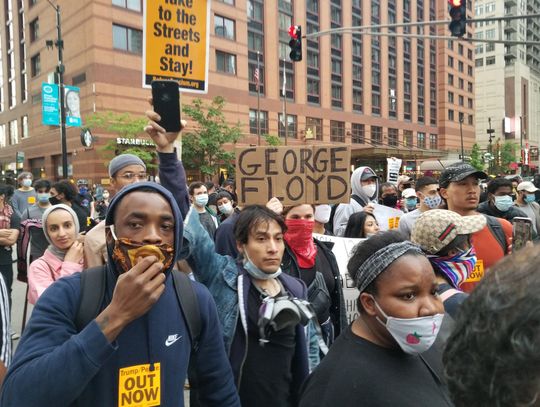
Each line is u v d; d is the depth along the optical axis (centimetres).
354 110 4794
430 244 236
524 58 10356
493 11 9612
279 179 345
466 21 973
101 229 323
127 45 2873
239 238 247
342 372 147
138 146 2622
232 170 2853
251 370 228
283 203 342
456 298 215
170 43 324
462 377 77
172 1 323
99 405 135
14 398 127
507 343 69
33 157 3716
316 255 315
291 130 4072
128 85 2861
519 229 320
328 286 313
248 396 227
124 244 138
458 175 338
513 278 73
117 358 138
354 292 350
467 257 239
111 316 127
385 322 151
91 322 129
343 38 4600
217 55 3347
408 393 140
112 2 2789
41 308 143
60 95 1738
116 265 147
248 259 245
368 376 143
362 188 578
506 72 9562
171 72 326
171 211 148
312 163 340
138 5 2911
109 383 137
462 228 232
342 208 574
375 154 4241
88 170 2881
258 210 247
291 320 215
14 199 812
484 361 72
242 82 3519
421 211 475
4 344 197
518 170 6053
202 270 245
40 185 620
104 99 2761
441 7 6284
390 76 5316
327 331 293
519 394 69
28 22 3603
